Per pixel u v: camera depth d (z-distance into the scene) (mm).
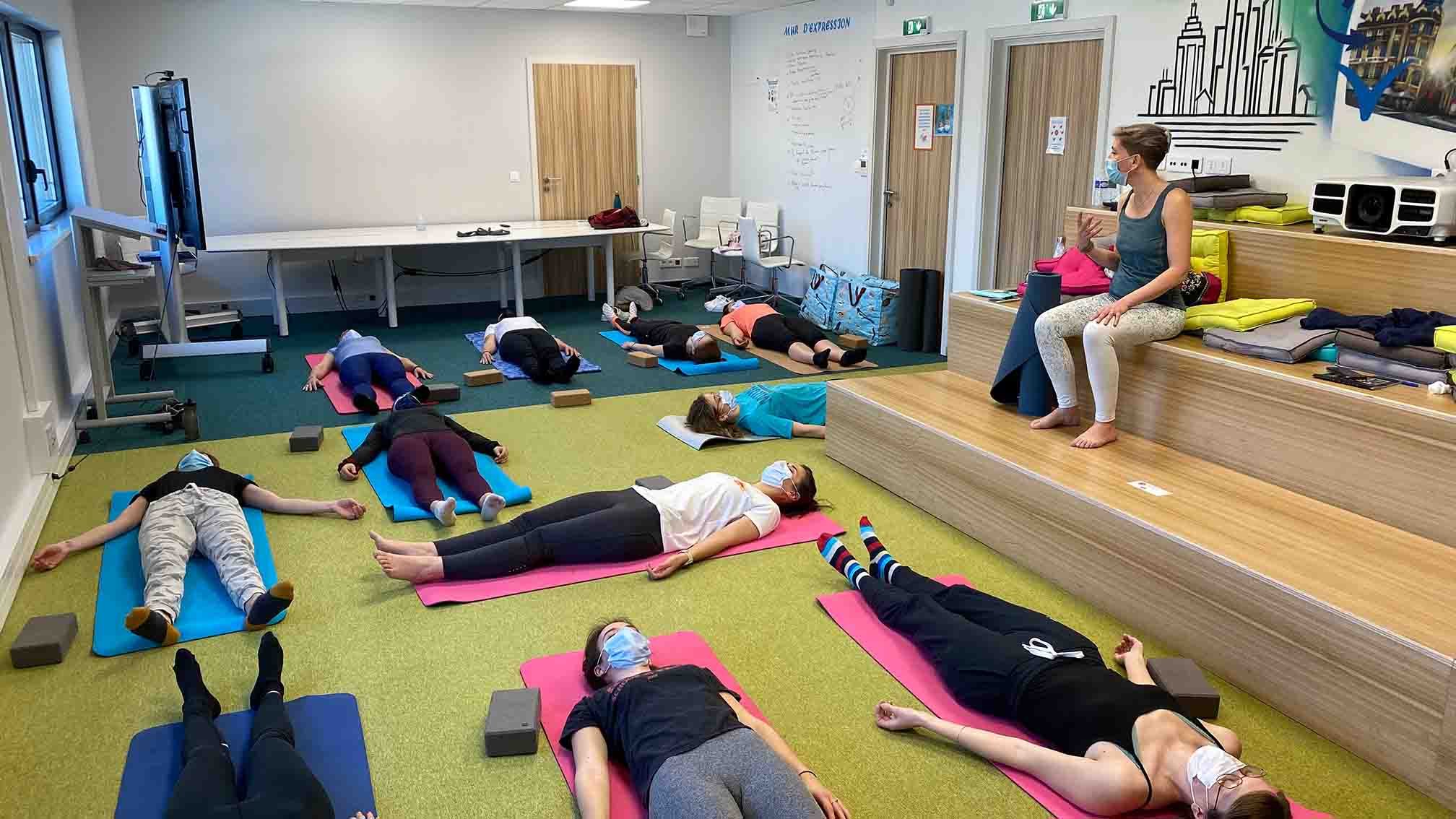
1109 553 3408
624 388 6430
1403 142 4199
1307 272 4148
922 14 7301
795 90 9117
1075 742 2502
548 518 3783
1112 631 3322
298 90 8711
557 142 9734
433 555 3596
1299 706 2803
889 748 2691
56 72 7453
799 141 9188
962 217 7117
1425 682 2463
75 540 3760
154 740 2652
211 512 3695
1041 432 4258
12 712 2799
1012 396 4660
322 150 8898
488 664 3090
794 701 2908
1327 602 2697
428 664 3084
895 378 5156
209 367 6953
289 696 2889
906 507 4441
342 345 6535
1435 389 3248
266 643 2797
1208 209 4664
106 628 3232
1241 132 4953
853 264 8594
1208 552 3021
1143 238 4004
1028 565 3801
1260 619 2885
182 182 5594
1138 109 5555
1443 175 3846
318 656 3117
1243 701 2924
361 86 8906
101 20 7992
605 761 2424
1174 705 2457
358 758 2588
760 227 9734
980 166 6879
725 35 10188
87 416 5684
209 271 8703
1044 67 6406
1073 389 4211
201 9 8273
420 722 2787
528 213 9805
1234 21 4914
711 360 6910
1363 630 2600
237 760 2520
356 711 2803
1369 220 3922
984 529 4023
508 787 2514
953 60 7176
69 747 2652
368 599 3488
